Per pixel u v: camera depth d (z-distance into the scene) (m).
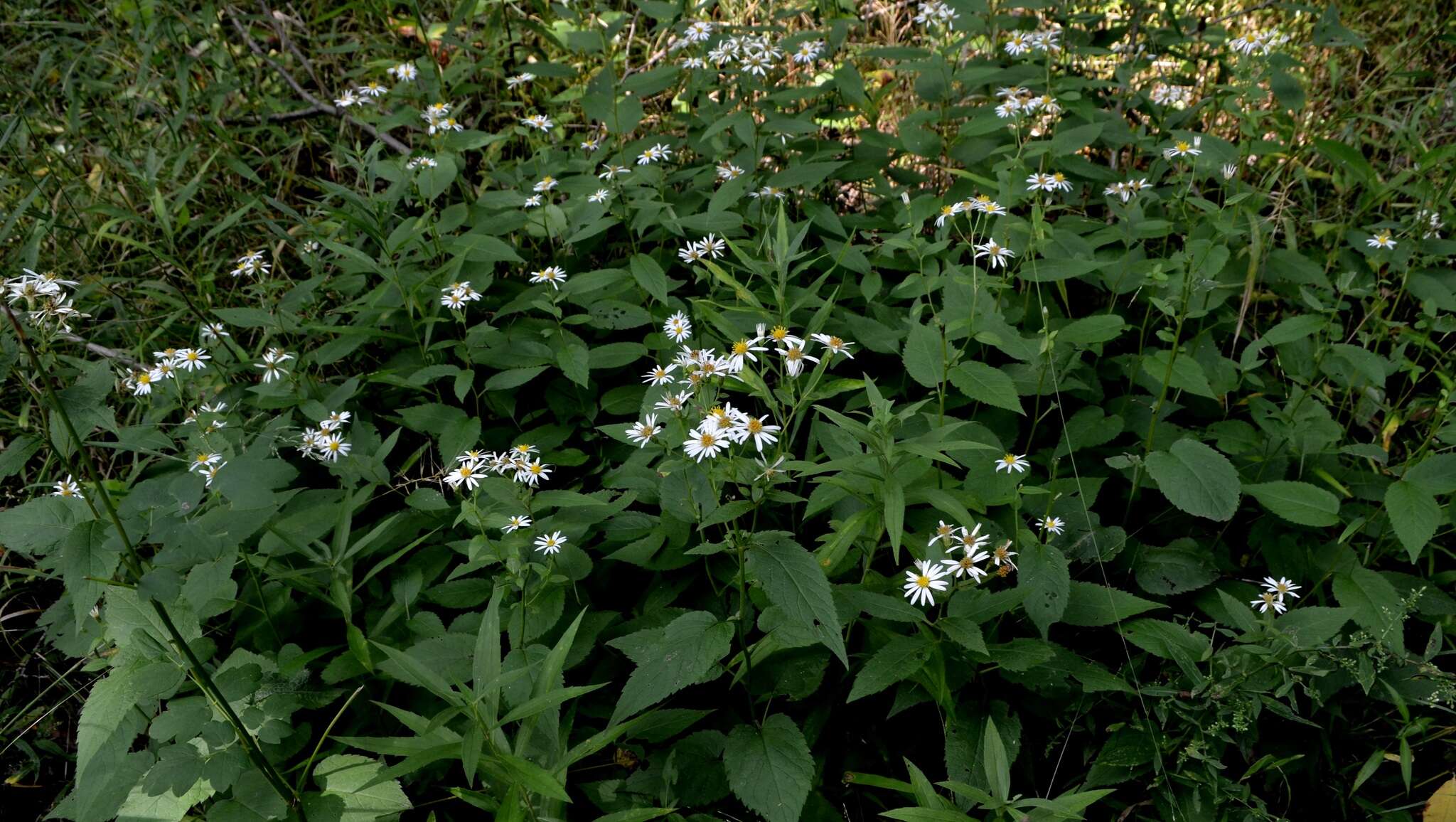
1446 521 2.55
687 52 4.06
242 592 2.55
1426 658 2.16
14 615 3.05
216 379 2.99
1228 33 4.02
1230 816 2.10
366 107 4.39
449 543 2.56
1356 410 3.12
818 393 2.18
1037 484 2.76
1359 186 3.81
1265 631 2.10
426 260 3.42
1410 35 4.47
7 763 2.83
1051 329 3.04
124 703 2.06
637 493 2.62
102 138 4.08
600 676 2.45
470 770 1.53
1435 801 2.22
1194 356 3.06
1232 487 2.33
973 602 2.12
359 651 2.26
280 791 2.01
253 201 3.28
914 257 3.18
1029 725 2.39
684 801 2.12
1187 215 3.42
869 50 3.87
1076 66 4.13
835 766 2.38
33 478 3.30
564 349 2.92
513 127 4.00
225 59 4.32
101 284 3.38
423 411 2.94
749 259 2.63
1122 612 2.24
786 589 1.87
